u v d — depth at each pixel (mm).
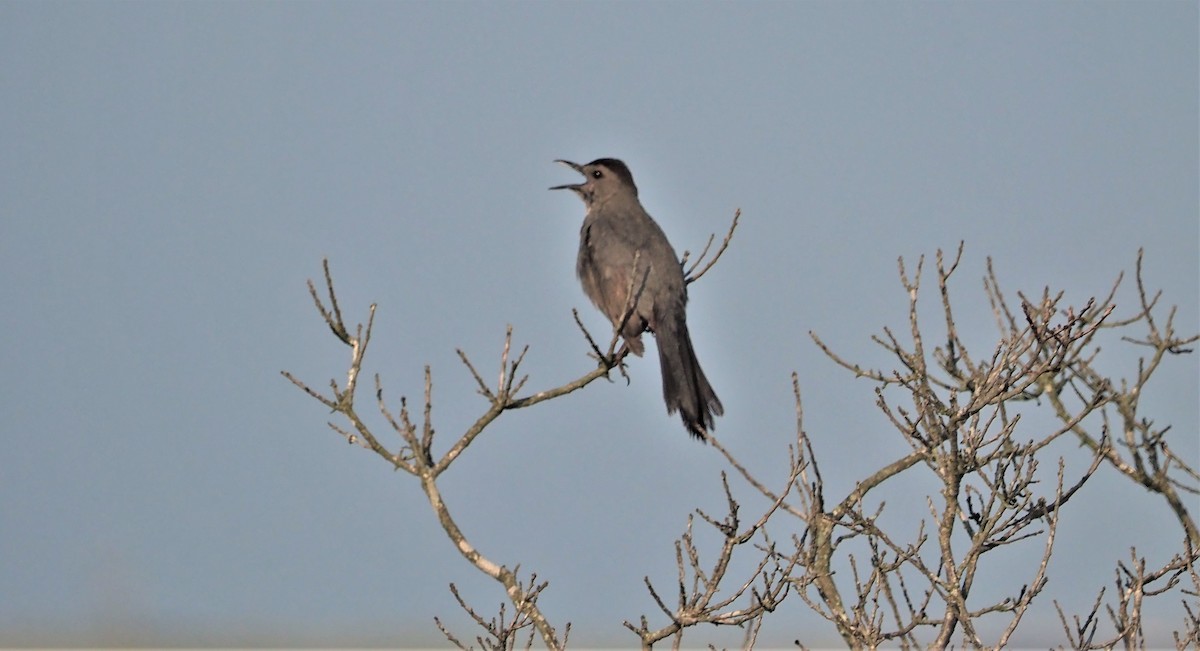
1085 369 12398
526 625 10578
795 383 9883
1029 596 9531
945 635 9578
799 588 9977
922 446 10250
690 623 10102
